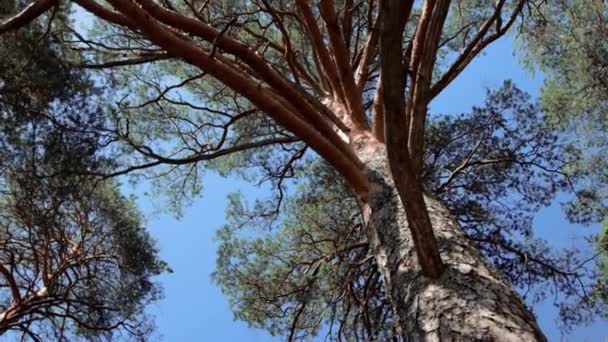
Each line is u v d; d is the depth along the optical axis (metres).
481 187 6.08
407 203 2.53
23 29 3.94
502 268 5.91
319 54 4.96
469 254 2.90
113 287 6.66
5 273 5.97
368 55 5.18
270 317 6.43
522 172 6.08
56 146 4.22
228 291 6.62
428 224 2.58
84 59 5.04
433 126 6.08
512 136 6.08
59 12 4.38
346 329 5.80
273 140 5.02
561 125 6.80
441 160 6.12
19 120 4.02
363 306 5.41
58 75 4.05
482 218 5.92
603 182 6.47
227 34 4.70
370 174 3.73
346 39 5.73
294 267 6.42
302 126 3.62
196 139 5.95
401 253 3.03
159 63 6.51
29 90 3.97
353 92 4.59
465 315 2.49
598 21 6.42
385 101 2.25
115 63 4.97
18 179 4.47
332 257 5.65
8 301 6.95
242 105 6.54
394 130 2.34
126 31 5.82
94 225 6.48
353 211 6.32
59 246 6.27
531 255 5.91
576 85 6.76
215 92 6.50
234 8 6.08
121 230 6.59
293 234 6.54
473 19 6.64
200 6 6.04
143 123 6.05
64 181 4.53
